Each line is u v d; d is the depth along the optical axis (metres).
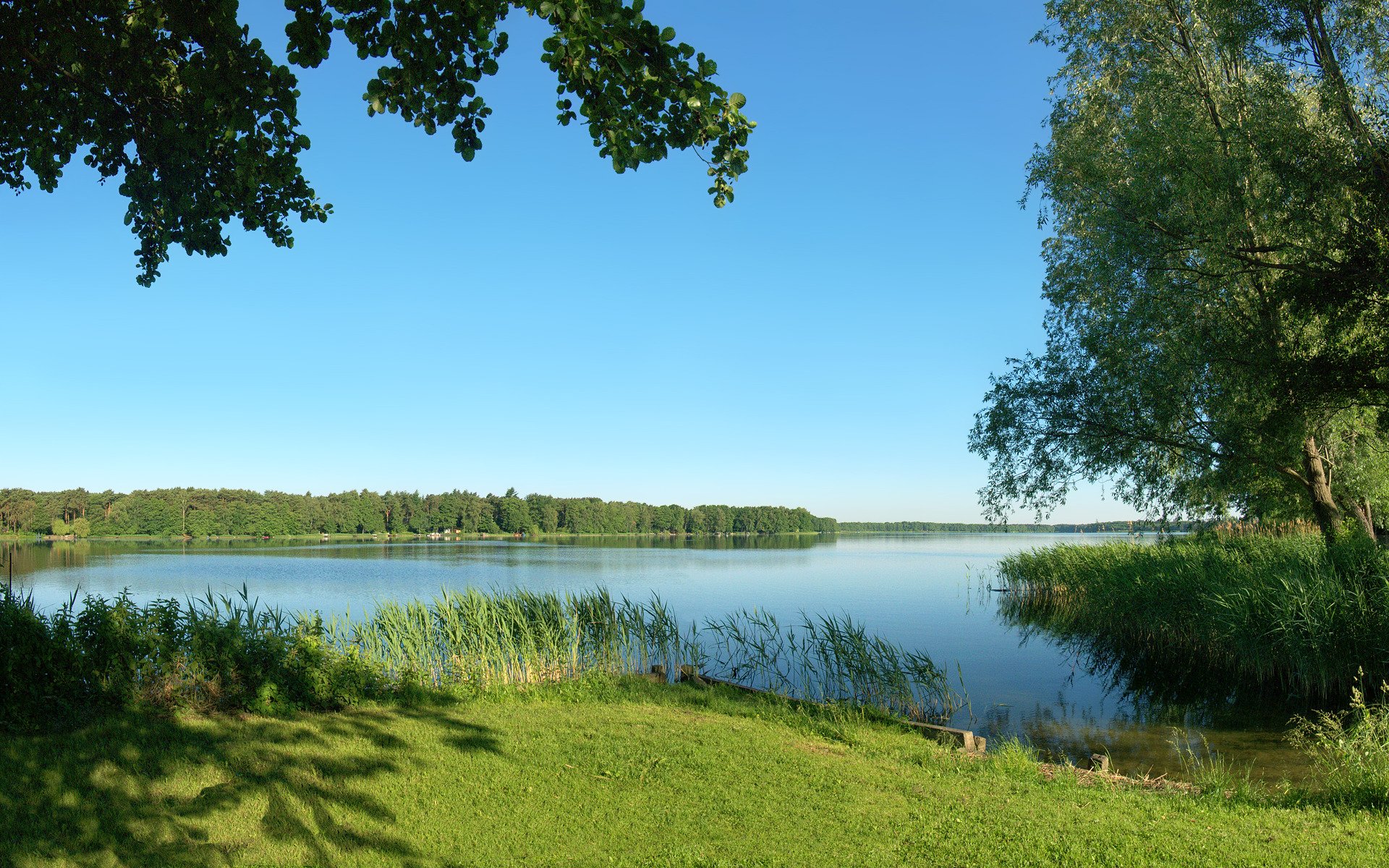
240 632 10.08
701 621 24.50
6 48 6.96
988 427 20.38
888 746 10.12
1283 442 16.67
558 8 4.86
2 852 5.61
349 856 6.07
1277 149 15.20
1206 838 6.66
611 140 5.49
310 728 8.95
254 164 7.14
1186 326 17.17
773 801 7.61
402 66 5.53
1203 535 20.69
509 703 11.54
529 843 6.48
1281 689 15.43
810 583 38.84
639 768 8.37
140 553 70.88
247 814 6.62
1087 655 20.11
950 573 47.06
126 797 6.68
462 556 65.00
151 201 8.63
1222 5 15.91
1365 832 6.79
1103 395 18.64
